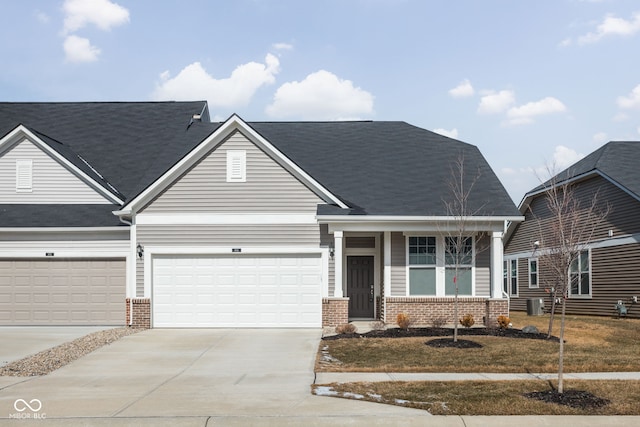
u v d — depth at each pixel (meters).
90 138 24.81
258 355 14.65
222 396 10.29
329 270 19.98
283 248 20.00
